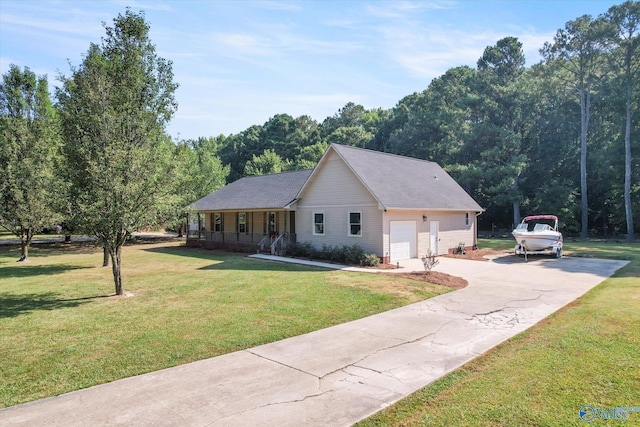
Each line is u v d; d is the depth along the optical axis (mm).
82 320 8891
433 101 50344
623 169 36094
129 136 11695
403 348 6855
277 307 9836
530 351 6430
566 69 38969
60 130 11805
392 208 17734
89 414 4613
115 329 8148
